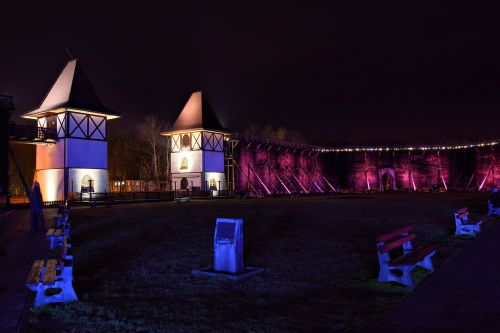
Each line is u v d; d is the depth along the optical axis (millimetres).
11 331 5730
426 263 8891
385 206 25391
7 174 32344
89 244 12859
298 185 62125
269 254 11328
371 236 14227
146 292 7785
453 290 7387
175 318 6262
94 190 39031
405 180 63500
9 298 7293
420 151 62969
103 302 7113
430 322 5855
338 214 21172
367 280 8344
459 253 10578
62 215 16438
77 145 38094
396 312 6320
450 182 60000
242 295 7539
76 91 39281
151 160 67125
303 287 8031
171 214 21938
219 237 9273
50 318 6270
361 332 5562
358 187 65500
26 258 10828
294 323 5969
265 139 58531
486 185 55031
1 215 23359
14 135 35125
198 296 7500
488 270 8703
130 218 19969
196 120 50812
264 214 21828
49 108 38688
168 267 9898
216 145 52125
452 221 17203
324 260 10477
